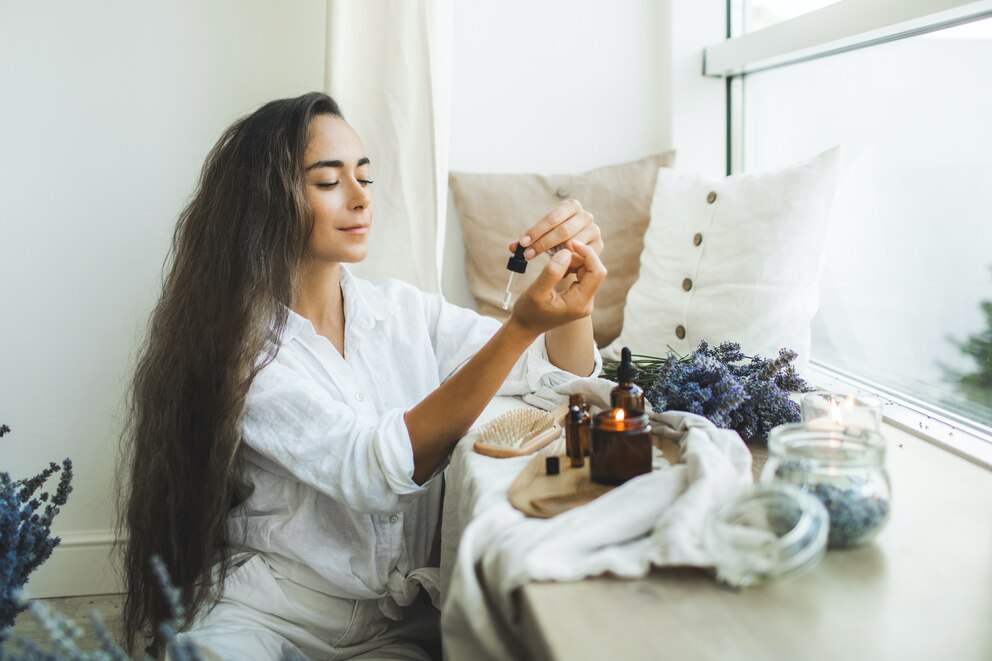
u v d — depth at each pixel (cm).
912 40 152
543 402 134
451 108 208
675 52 208
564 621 69
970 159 139
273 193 129
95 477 209
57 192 199
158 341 136
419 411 114
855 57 169
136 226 203
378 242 191
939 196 147
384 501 113
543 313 108
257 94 202
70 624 68
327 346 132
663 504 85
